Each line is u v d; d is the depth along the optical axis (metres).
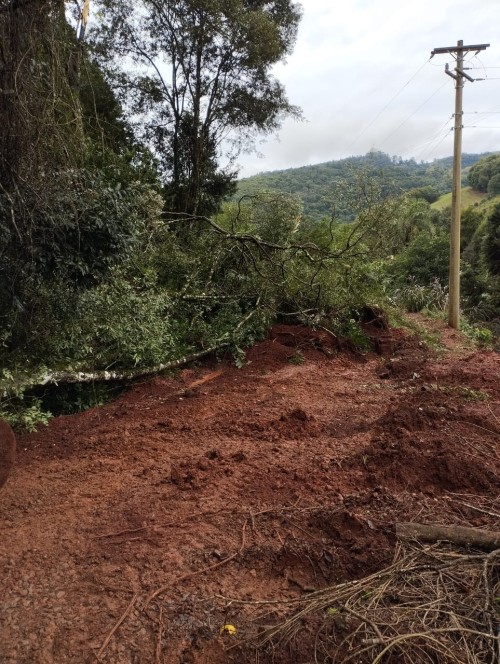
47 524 3.29
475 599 2.47
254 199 9.85
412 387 6.38
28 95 4.28
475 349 9.57
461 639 2.23
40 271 4.74
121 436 4.76
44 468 4.12
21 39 4.12
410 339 9.32
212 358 7.59
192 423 5.12
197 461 4.06
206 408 5.62
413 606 2.44
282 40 14.98
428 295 15.99
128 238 5.19
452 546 2.90
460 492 3.57
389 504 3.36
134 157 9.77
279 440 4.64
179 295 7.81
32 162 4.38
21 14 4.11
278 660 2.27
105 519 3.34
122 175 7.66
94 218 4.82
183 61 13.41
